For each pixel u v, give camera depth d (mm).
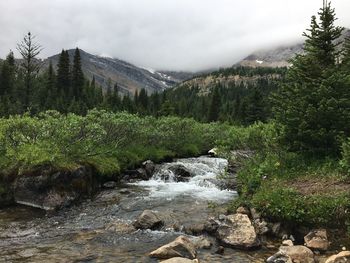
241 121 77438
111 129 24703
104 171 20641
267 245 11477
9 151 17750
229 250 11180
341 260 9422
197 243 11562
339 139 15602
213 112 95188
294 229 11992
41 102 83188
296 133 16969
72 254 10867
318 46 18766
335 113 15789
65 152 19109
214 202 17062
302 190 13539
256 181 15695
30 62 61000
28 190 16828
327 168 15547
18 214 15305
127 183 21969
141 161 26438
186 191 19844
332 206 11758
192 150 36219
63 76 99125
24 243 11805
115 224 13633
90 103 94125
